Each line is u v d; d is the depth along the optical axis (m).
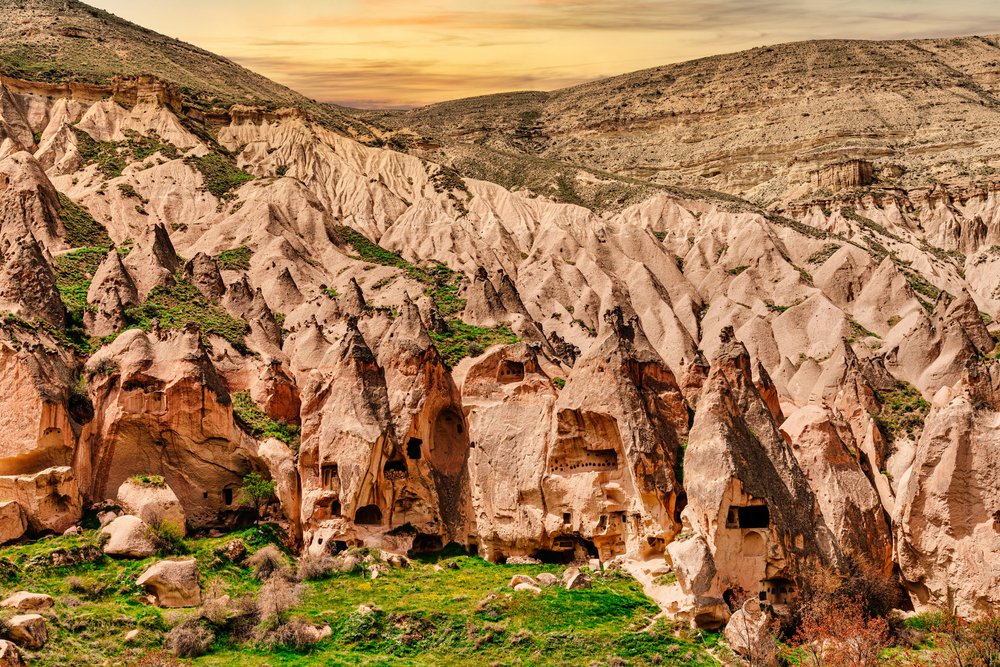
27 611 60.69
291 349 98.75
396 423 78.00
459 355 87.06
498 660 61.69
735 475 66.88
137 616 63.12
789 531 67.06
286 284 124.00
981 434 65.81
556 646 62.47
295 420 84.94
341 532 74.50
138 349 77.38
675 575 66.25
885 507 74.62
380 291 129.88
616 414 73.50
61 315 83.94
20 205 118.62
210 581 68.25
